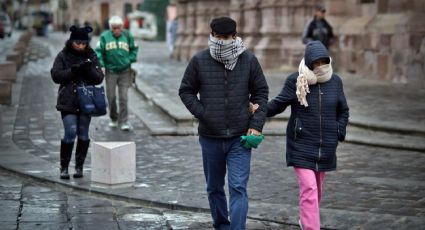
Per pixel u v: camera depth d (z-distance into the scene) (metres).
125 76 15.23
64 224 8.35
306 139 7.48
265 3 29.06
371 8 24.80
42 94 20.81
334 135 7.52
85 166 11.44
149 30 67.75
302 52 28.17
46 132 14.89
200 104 7.50
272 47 28.64
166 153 12.84
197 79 7.52
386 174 11.11
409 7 22.55
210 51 7.43
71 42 10.17
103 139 14.34
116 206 9.23
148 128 15.45
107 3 92.75
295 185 10.32
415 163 12.02
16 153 12.50
